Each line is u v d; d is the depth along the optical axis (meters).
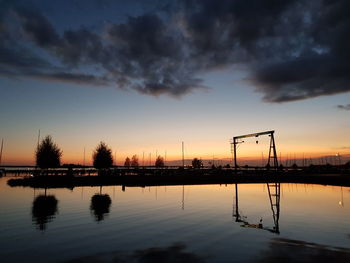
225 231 11.97
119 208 18.17
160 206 19.17
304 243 10.09
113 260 8.23
